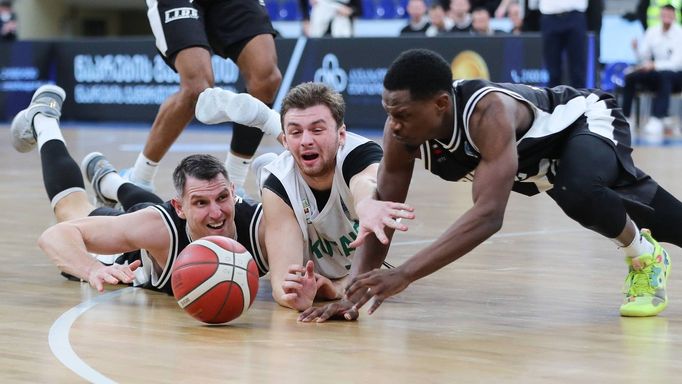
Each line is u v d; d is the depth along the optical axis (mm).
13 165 11242
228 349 3311
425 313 3947
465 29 15461
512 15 15922
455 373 3000
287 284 3943
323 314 3779
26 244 5664
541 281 4625
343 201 4141
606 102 3979
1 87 18875
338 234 4250
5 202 7641
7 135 15805
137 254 4621
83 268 4195
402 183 3787
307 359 3172
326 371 3016
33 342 3402
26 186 8930
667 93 15320
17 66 18719
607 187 3789
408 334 3559
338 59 15422
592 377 2959
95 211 4914
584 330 3633
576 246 5660
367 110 15211
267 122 5262
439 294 4336
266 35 5852
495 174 3463
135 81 17547
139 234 4227
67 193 5180
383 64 15031
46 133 5434
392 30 19203
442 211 7258
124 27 28953
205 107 5266
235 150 5906
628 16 17156
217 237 3754
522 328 3664
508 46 14227
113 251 4277
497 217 3451
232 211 4180
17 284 4551
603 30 17422
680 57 15273
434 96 3400
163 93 17188
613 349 3328
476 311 3979
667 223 3979
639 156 11969
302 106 3975
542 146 3818
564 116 3850
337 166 4086
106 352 3258
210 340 3453
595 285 4523
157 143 5793
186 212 4160
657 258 3934
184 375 2963
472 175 3705
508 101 3582
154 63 17234
